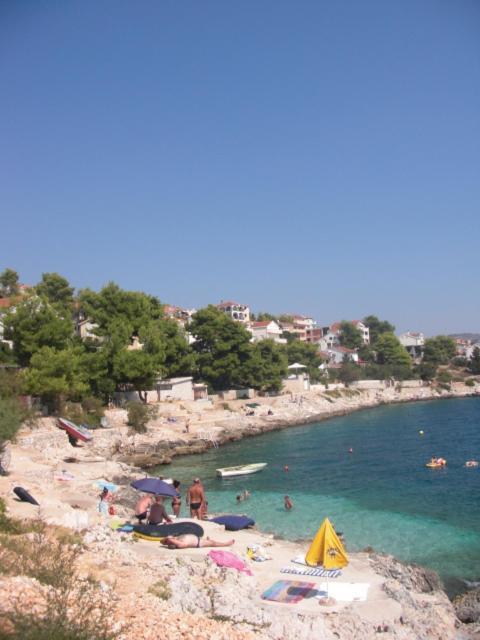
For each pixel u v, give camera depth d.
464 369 180.75
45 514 22.81
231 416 93.25
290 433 87.94
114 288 86.69
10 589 11.60
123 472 50.00
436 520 36.06
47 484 36.91
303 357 145.88
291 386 129.25
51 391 60.12
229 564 20.11
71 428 59.28
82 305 86.50
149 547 21.50
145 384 78.75
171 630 12.14
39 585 12.34
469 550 30.34
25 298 67.50
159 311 98.75
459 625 21.12
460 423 92.50
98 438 64.56
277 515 38.50
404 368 165.25
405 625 17.89
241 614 15.62
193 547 22.70
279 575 22.03
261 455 66.88
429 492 44.12
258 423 92.88
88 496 33.34
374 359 186.50
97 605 12.26
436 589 25.09
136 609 12.97
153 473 56.28
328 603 18.73
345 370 150.50
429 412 113.62
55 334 65.50
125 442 67.75
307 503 41.78
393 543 31.77
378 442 74.62
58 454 53.50
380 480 49.72
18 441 51.25
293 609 17.91
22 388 58.56
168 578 16.03
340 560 20.52
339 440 78.00
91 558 17.00
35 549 15.12
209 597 16.27
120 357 75.38
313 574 22.22
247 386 113.69
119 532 23.44
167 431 76.25
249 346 107.31
